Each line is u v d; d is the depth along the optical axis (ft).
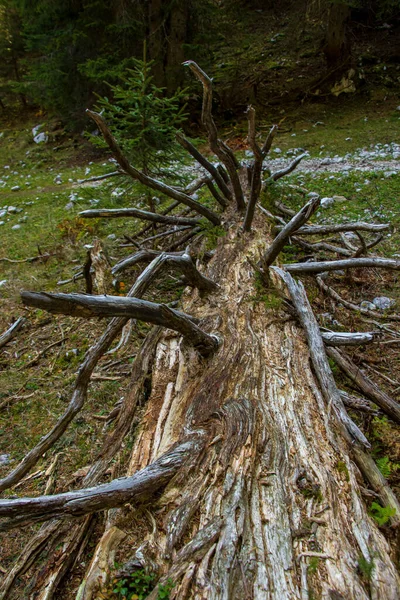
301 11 52.08
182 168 31.55
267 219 16.98
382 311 14.49
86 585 5.95
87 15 37.35
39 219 26.58
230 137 38.45
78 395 8.89
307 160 30.14
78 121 42.04
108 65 36.50
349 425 8.17
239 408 8.09
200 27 40.65
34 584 7.36
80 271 19.57
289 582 5.45
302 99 42.88
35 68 40.19
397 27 49.32
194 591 5.39
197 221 17.93
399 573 6.19
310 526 6.24
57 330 15.98
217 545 5.83
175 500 6.78
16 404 12.73
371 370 11.91
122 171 18.71
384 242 18.67
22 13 39.09
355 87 42.16
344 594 5.36
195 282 12.06
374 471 7.70
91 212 16.38
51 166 39.24
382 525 6.89
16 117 51.88
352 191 23.81
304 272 14.19
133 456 8.30
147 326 14.97
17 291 18.53
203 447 7.45
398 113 36.88
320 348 9.97
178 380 9.91
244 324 11.00
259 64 50.34
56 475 10.21
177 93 18.42
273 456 7.28
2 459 10.89
